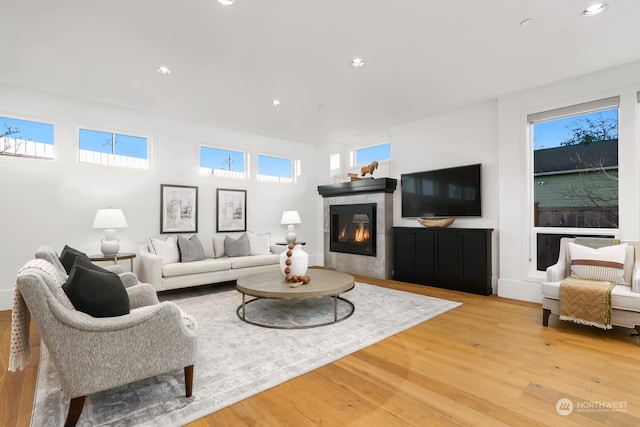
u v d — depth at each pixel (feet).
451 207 15.38
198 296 13.73
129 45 9.16
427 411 5.52
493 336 8.97
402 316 10.70
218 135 17.81
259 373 6.87
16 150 12.42
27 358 5.22
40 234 12.62
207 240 16.22
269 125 17.54
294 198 21.24
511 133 13.20
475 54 9.85
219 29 8.39
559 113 12.07
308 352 7.92
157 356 5.60
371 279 17.42
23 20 7.89
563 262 10.68
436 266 15.20
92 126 13.88
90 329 5.01
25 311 5.22
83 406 5.35
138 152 15.37
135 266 14.83
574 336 8.95
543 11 7.72
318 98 13.48
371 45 9.27
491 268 13.98
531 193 12.91
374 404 5.75
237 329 9.54
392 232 17.37
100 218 12.69
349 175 19.77
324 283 10.71
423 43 9.18
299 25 8.25
